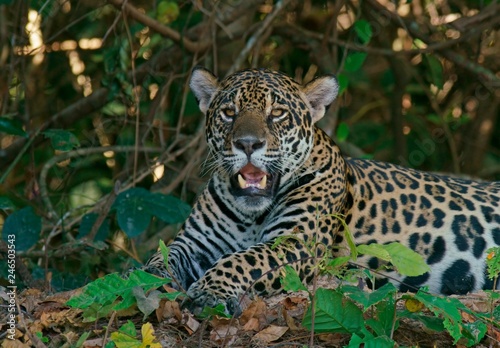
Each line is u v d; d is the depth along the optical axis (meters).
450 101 15.98
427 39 14.02
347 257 6.90
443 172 15.74
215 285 7.99
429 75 15.01
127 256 12.79
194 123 14.39
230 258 8.26
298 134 9.23
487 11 14.08
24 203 13.34
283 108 9.16
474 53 15.15
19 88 14.11
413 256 6.99
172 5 13.20
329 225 9.11
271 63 14.73
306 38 14.23
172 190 13.07
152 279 7.36
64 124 13.88
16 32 13.31
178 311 7.38
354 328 6.90
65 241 12.52
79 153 13.30
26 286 10.09
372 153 16.06
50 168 14.04
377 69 16.06
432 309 6.74
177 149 13.82
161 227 13.88
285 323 7.32
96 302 7.25
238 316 7.55
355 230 9.45
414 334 7.20
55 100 14.63
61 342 7.12
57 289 10.88
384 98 15.99
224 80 9.62
